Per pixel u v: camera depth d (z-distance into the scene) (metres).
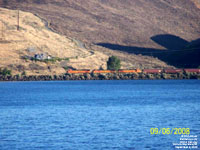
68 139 169.38
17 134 179.62
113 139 169.25
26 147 156.50
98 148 154.38
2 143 162.88
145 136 175.00
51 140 167.75
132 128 193.25
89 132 183.50
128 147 155.88
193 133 181.62
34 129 191.12
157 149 153.12
